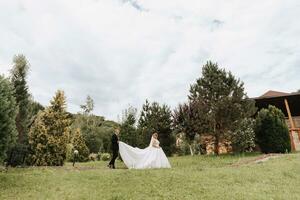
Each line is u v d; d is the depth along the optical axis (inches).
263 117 848.9
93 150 1487.5
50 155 759.1
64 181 398.0
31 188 355.9
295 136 1027.9
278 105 1182.3
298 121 1168.2
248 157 737.6
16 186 366.6
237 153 864.3
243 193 331.9
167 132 981.8
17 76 722.2
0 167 559.5
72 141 1138.0
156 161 587.2
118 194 323.3
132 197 314.3
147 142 864.9
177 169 501.4
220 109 818.8
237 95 828.0
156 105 1005.8
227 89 837.2
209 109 837.8
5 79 429.4
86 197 310.7
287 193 339.9
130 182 387.9
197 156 861.8
